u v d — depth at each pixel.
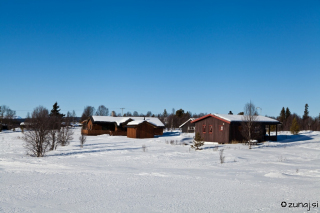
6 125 90.31
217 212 7.05
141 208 7.43
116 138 47.72
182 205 7.75
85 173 13.55
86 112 119.88
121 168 15.93
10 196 8.73
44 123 24.20
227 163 18.48
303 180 11.93
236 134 35.97
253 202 8.06
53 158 21.22
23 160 19.62
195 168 16.20
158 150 27.02
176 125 93.81
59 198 8.52
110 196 8.84
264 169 15.64
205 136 39.00
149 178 12.23
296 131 47.97
